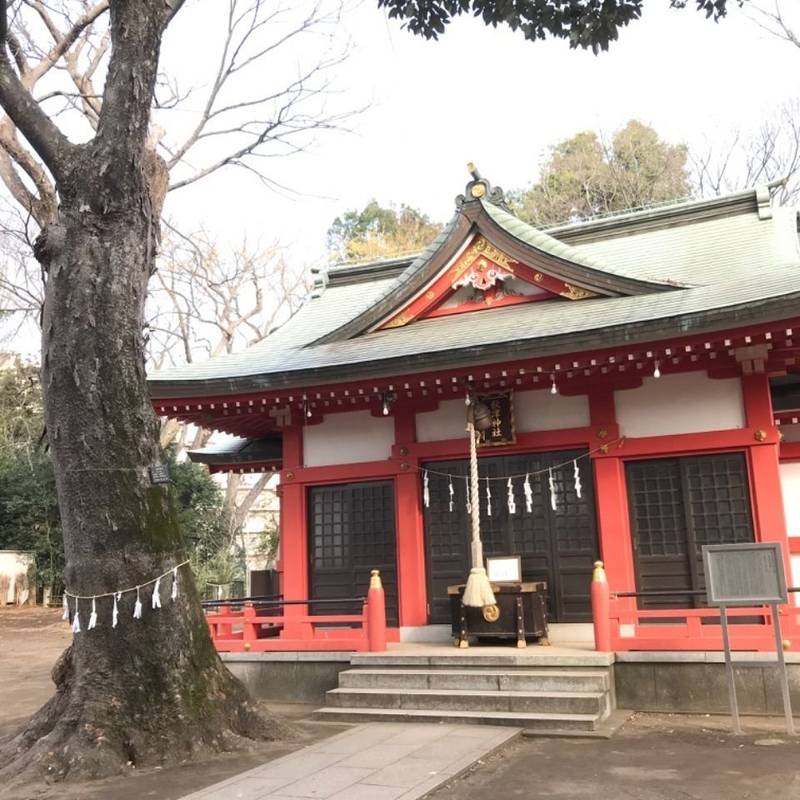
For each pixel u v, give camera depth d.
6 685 13.07
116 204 7.93
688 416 10.66
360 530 12.41
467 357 10.17
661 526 10.73
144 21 8.02
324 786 6.12
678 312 9.49
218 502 29.73
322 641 10.73
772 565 7.92
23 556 28.02
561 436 11.19
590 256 14.39
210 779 6.55
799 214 14.09
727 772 6.36
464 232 12.48
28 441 30.95
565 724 8.03
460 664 9.55
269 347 14.23
